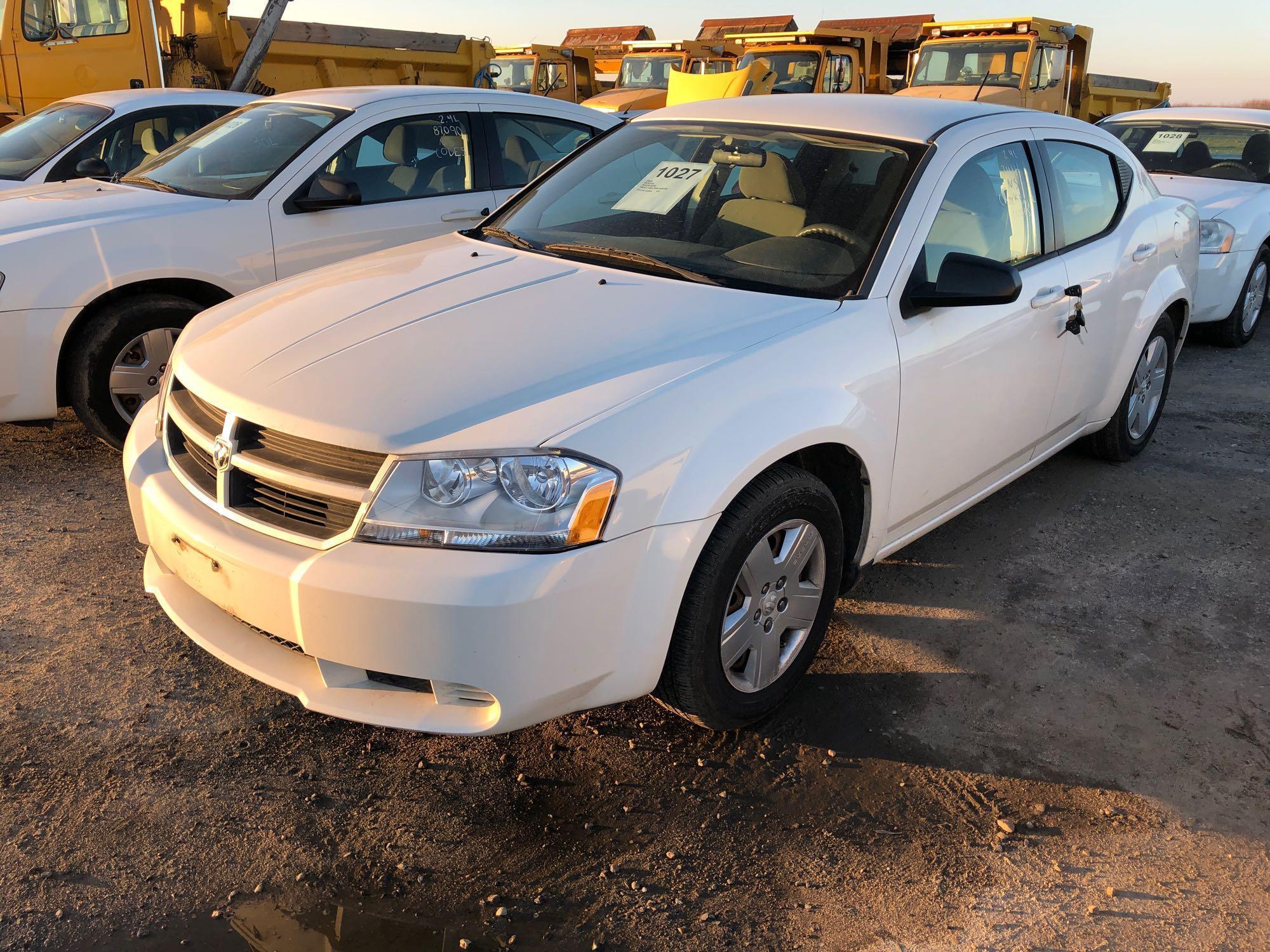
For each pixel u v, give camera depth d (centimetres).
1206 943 215
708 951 210
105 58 915
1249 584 376
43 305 421
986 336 324
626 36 2248
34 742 266
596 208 351
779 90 1405
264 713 284
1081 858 238
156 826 239
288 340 268
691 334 262
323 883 225
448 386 236
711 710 261
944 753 275
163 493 259
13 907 214
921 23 1606
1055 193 379
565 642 222
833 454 288
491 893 223
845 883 229
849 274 296
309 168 498
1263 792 263
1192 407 594
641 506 226
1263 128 793
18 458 466
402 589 214
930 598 359
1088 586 371
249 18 1023
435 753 269
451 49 1144
